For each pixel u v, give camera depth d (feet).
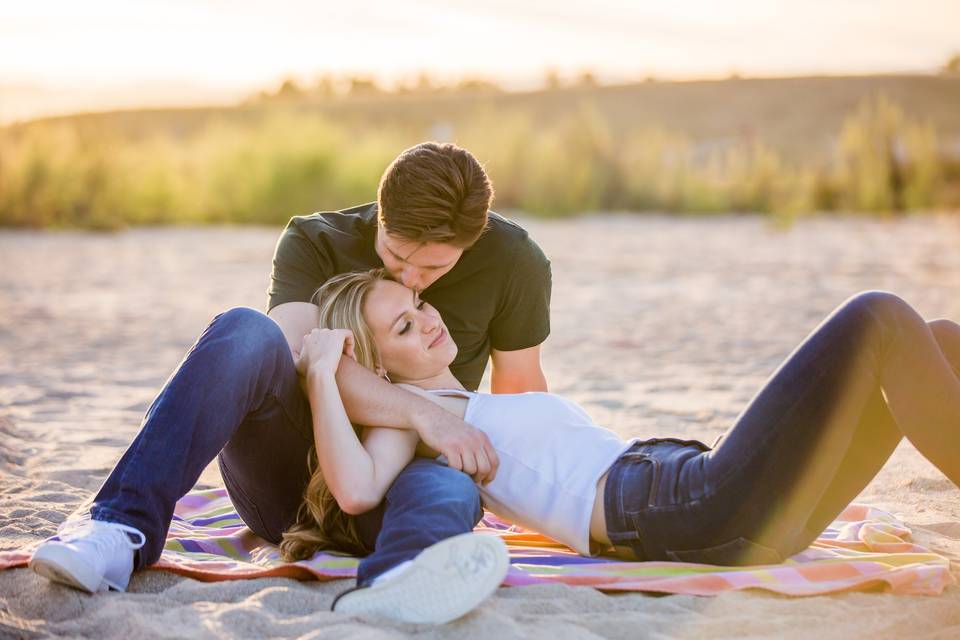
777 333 22.91
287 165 56.49
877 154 71.97
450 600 6.52
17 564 7.44
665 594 7.25
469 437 7.82
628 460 7.86
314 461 8.23
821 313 25.63
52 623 6.62
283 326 8.82
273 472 8.27
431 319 8.51
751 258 39.60
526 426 8.07
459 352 9.46
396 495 7.48
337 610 6.77
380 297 8.38
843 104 173.47
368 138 61.57
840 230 54.19
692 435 13.55
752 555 7.52
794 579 7.37
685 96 182.91
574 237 49.44
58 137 54.39
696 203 67.46
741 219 63.82
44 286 30.73
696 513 7.39
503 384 10.14
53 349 20.81
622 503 7.67
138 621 6.53
